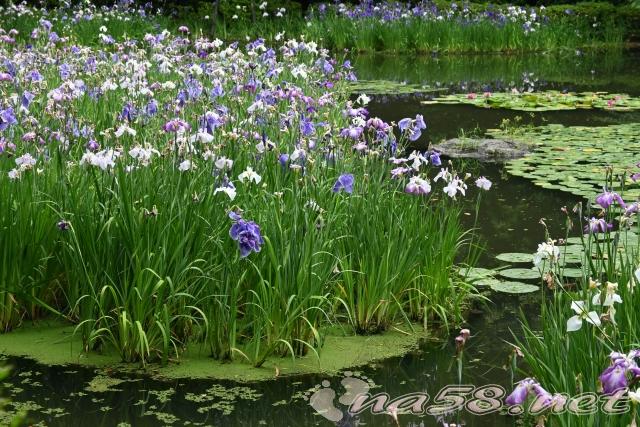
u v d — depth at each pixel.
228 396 3.92
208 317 4.44
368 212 4.96
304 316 4.31
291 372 4.18
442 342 4.60
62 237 4.54
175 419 3.69
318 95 8.95
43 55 8.53
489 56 20.52
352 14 22.06
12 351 4.39
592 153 9.12
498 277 5.54
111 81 7.01
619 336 3.25
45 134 5.50
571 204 7.29
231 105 6.09
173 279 4.33
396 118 11.40
